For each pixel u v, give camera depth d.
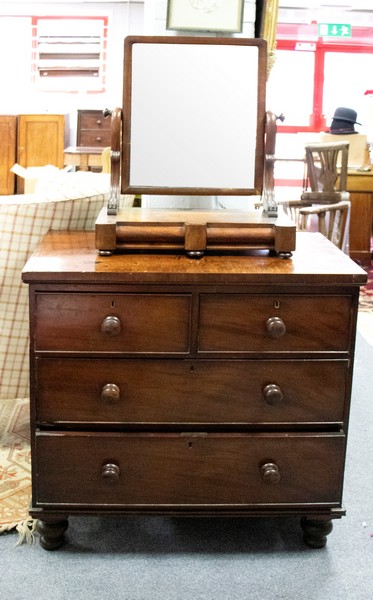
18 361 2.72
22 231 2.58
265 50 2.24
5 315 2.66
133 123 2.24
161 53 2.22
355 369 3.84
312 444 2.13
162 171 2.27
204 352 2.05
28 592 1.99
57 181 2.78
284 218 2.24
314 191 5.34
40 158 7.88
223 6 2.63
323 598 2.00
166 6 2.66
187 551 2.21
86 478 2.12
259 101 2.26
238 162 2.28
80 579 2.05
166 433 2.11
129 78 2.23
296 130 9.09
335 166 5.12
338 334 2.08
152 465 2.11
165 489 2.14
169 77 2.23
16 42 8.30
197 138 2.26
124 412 2.09
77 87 8.41
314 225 5.85
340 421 2.14
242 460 2.13
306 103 9.02
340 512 2.18
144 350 2.05
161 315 2.02
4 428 2.95
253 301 2.03
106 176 2.91
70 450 2.10
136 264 2.05
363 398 3.45
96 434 2.09
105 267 2.01
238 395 2.10
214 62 2.23
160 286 2.00
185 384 2.08
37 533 2.27
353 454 2.86
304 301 2.04
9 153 7.87
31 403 2.08
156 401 2.09
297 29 8.68
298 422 2.13
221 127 2.26
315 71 8.90
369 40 8.71
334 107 9.04
